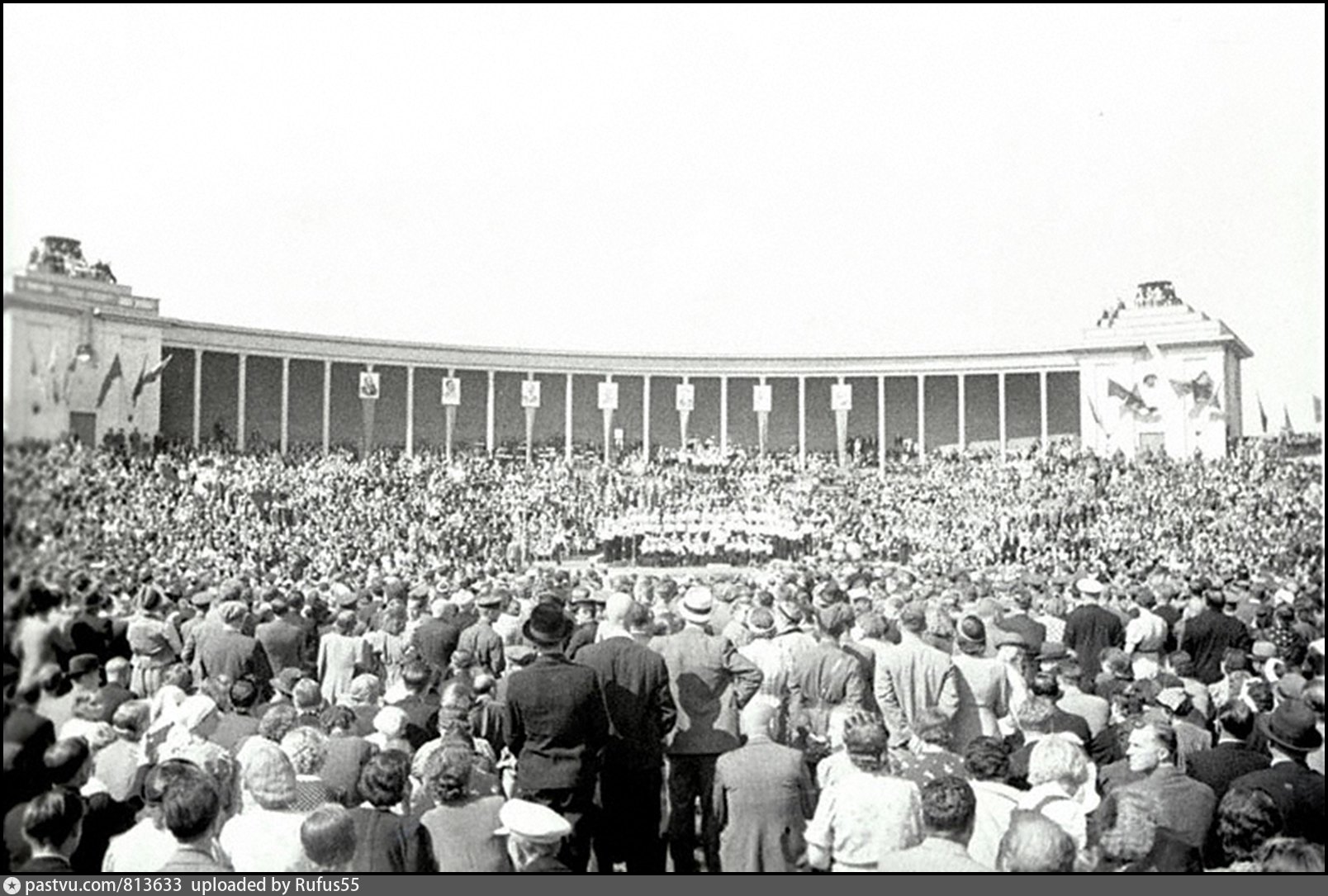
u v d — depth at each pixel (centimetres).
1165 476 3916
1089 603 1588
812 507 4650
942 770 1008
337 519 4422
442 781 857
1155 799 771
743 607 1563
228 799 916
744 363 5562
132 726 975
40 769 870
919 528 4369
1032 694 1075
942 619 1289
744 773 892
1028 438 5341
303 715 1070
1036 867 680
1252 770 905
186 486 4006
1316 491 3456
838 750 1058
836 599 1173
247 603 1928
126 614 1683
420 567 4028
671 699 1035
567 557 4656
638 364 5581
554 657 971
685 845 1087
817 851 820
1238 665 1219
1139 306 4200
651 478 5228
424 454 5550
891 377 5728
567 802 944
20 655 949
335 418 5656
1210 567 3188
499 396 5988
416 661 1180
